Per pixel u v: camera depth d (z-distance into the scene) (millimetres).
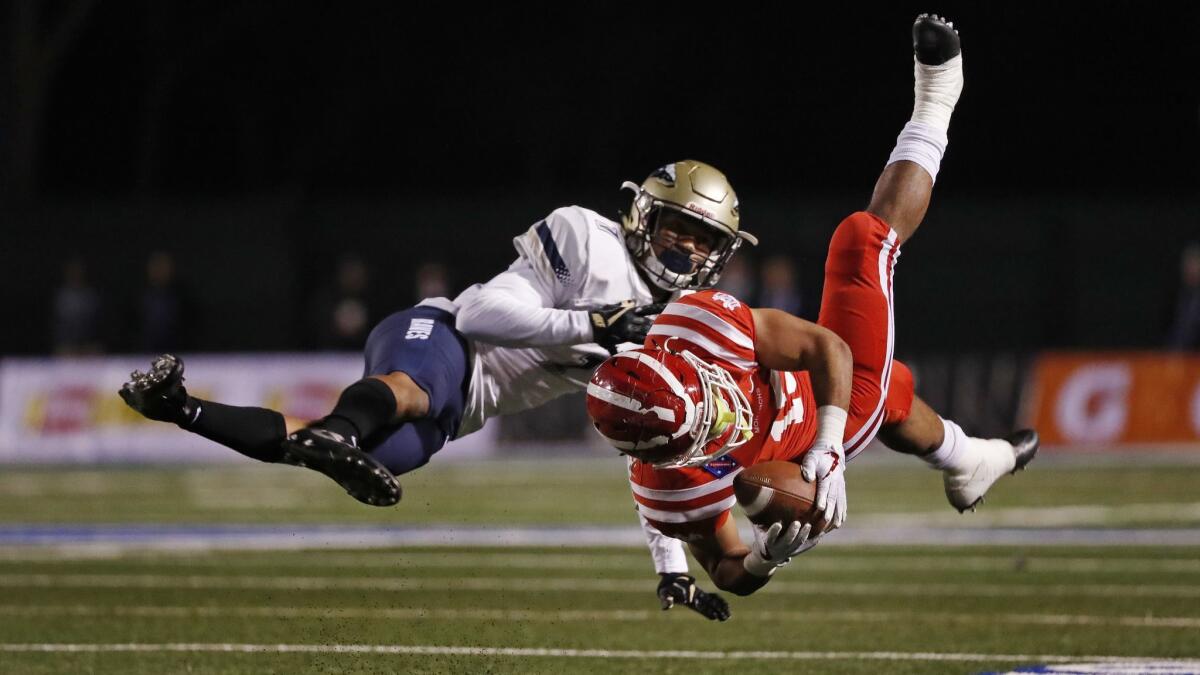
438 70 87500
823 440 14766
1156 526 33969
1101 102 82375
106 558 28625
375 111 88500
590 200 68062
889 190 17688
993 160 83062
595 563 28094
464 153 88688
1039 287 64875
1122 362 55125
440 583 25359
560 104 87125
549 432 57750
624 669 17719
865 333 16500
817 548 30391
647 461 14508
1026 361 55344
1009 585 24953
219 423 15164
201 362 54531
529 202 66625
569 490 43406
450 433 17578
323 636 19969
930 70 18250
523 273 17516
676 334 14922
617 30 86438
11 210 64375
